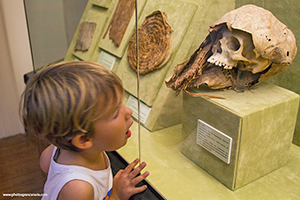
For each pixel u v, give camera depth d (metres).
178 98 0.78
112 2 1.18
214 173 0.74
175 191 0.71
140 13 0.91
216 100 0.70
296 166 0.74
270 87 0.76
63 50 1.36
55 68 0.51
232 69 0.76
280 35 0.68
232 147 0.68
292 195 0.66
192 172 0.76
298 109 0.74
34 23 1.46
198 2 0.76
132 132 0.86
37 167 1.42
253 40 0.67
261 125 0.68
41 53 1.52
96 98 0.49
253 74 0.76
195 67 0.76
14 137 1.63
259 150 0.69
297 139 0.77
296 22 0.69
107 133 0.54
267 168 0.73
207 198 0.69
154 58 0.85
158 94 0.82
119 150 0.88
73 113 0.48
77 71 0.50
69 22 1.26
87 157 0.59
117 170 0.82
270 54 0.69
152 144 0.81
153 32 0.87
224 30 0.73
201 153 0.75
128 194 0.71
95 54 1.19
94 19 1.23
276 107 0.67
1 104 1.58
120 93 0.53
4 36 1.54
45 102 0.47
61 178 0.57
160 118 0.80
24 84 1.63
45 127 0.49
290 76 0.73
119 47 1.03
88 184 0.57
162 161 0.79
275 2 0.70
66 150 0.59
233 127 0.66
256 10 0.70
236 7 0.78
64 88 0.47
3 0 1.48
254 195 0.68
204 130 0.73
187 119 0.77
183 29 0.79
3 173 1.41
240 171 0.69
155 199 0.71
